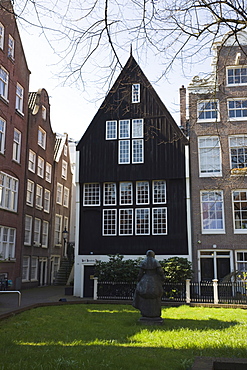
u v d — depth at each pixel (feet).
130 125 77.92
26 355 23.07
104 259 73.77
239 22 19.24
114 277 62.44
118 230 74.69
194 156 75.82
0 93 78.79
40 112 102.89
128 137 77.51
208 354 23.59
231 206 72.74
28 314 41.81
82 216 76.74
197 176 75.00
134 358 22.09
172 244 72.13
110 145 77.97
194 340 28.14
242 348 24.73
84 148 78.79
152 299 37.04
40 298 67.05
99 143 78.43
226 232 72.13
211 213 73.51
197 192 74.43
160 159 75.36
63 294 76.13
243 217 72.38
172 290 60.39
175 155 75.00
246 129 74.49
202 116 76.69
